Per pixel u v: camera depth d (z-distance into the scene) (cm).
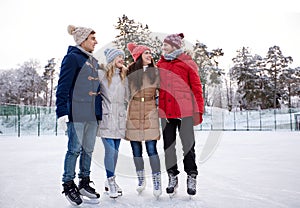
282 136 1395
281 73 4672
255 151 699
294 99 4756
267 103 4462
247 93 4534
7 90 4709
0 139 1280
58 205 265
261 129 2369
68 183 268
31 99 4712
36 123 2028
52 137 1440
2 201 276
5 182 362
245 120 2809
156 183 285
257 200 266
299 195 283
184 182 363
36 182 362
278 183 338
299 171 418
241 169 438
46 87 4778
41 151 743
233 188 316
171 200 276
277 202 259
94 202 270
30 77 4747
